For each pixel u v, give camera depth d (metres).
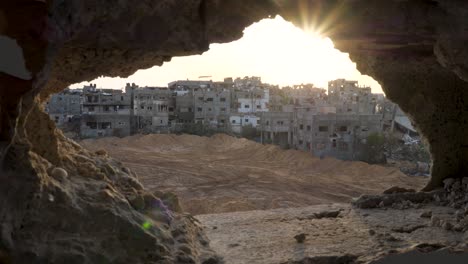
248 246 8.04
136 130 50.81
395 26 7.79
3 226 5.06
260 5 7.51
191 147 39.41
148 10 6.71
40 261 5.19
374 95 55.19
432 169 12.67
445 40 7.21
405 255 7.32
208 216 10.60
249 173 27.55
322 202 20.89
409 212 10.72
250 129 52.28
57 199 5.88
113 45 7.16
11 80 5.12
